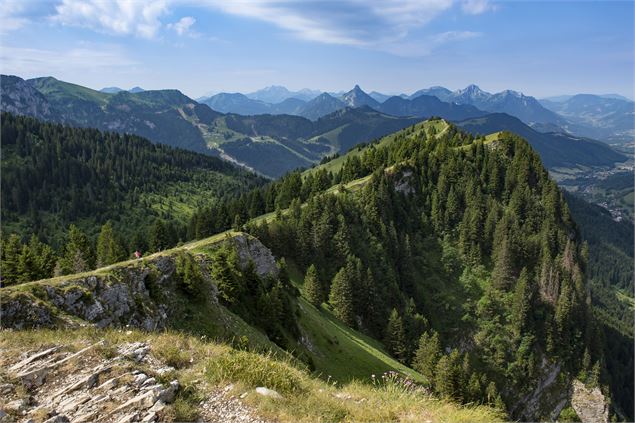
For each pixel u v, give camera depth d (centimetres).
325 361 5891
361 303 10306
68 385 1548
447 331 12000
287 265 10731
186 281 4234
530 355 11075
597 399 10869
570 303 11575
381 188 14388
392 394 1691
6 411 1356
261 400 1467
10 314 2550
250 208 17812
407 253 13250
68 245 9612
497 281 12619
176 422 1332
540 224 14550
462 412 1532
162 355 1820
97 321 3072
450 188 15762
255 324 5062
